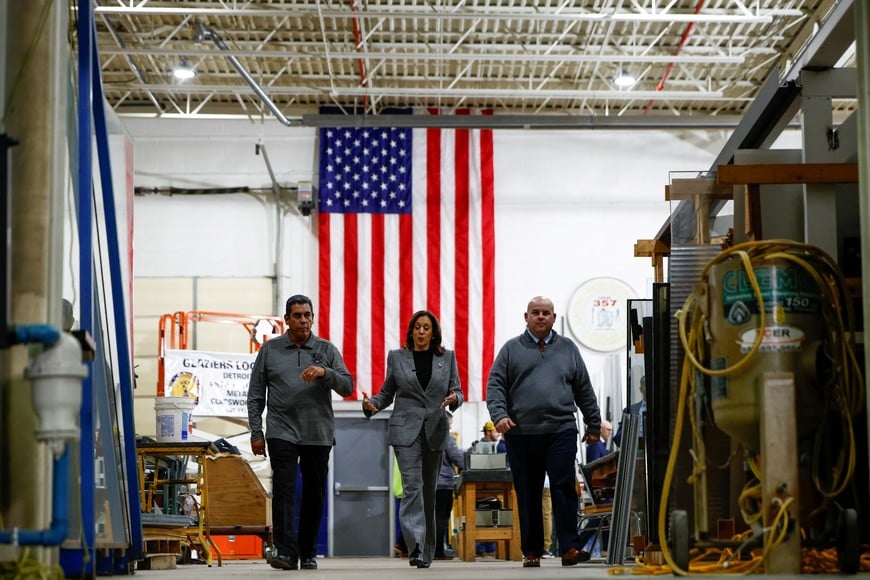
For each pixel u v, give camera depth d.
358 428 18.02
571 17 14.98
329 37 17.16
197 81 18.66
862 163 5.15
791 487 4.60
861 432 5.21
